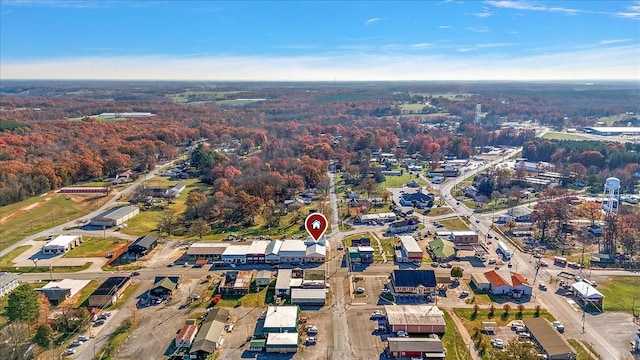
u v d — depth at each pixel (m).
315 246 130.00
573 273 119.12
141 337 89.06
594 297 102.19
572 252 133.62
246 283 110.00
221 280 114.38
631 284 112.69
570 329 91.94
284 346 84.69
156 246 138.00
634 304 102.44
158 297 104.69
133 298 105.00
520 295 106.12
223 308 98.50
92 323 93.81
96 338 88.44
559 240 143.38
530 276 117.50
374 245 139.88
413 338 87.25
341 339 89.06
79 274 118.31
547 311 99.12
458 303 102.94
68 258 128.50
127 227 154.12
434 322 91.50
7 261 126.06
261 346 84.88
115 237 145.12
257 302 103.56
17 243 139.38
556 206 153.50
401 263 126.25
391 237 146.75
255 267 123.69
